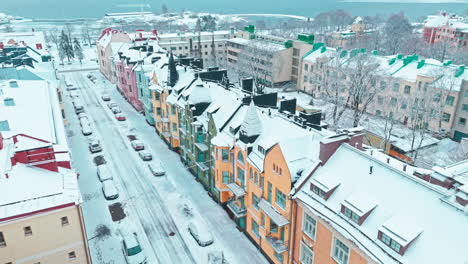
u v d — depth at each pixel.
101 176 52.97
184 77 59.16
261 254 38.91
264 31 192.25
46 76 66.44
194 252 39.22
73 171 32.84
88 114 82.25
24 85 51.56
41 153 30.50
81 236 30.81
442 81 64.38
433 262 21.50
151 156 59.94
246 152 37.81
